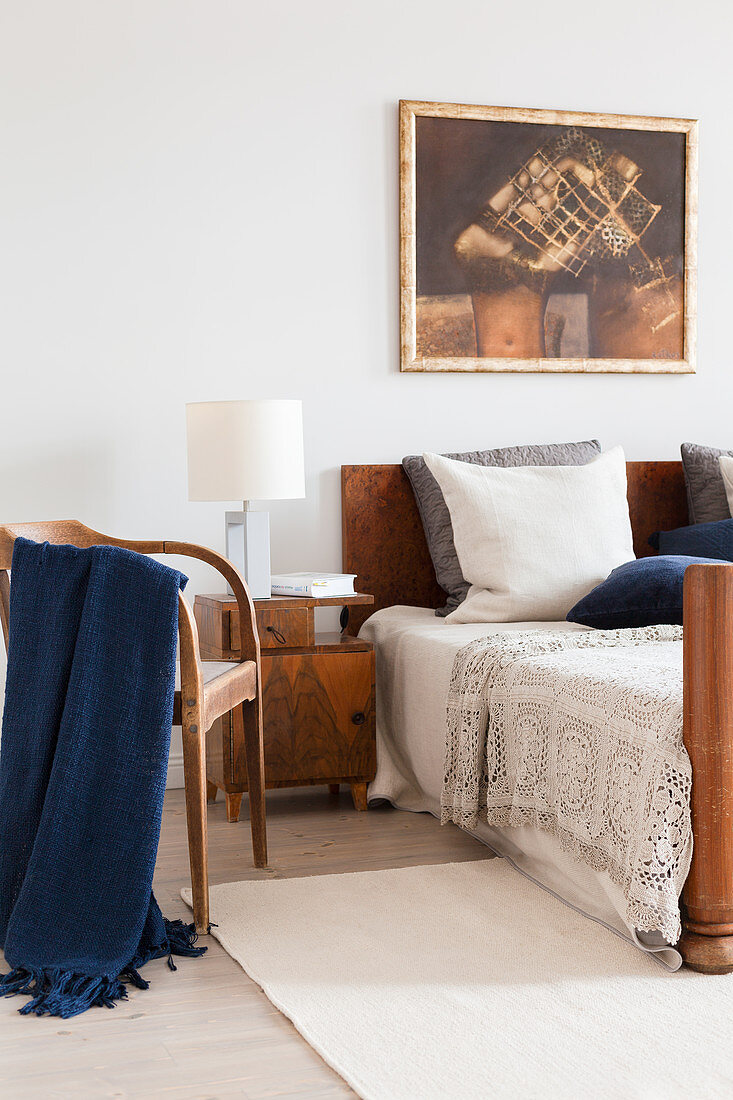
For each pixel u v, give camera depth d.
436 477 3.18
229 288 3.28
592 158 3.57
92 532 2.43
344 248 3.37
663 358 3.68
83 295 3.16
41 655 2.03
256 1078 1.53
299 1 3.30
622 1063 1.53
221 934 2.05
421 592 3.44
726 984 1.79
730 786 1.82
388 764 2.98
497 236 3.49
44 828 1.94
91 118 3.15
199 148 3.24
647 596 2.73
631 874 1.85
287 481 2.89
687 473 3.54
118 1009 1.76
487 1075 1.51
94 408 3.19
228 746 2.86
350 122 3.36
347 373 3.39
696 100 3.69
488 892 2.25
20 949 1.90
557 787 2.14
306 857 2.54
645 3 3.62
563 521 3.09
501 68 3.49
